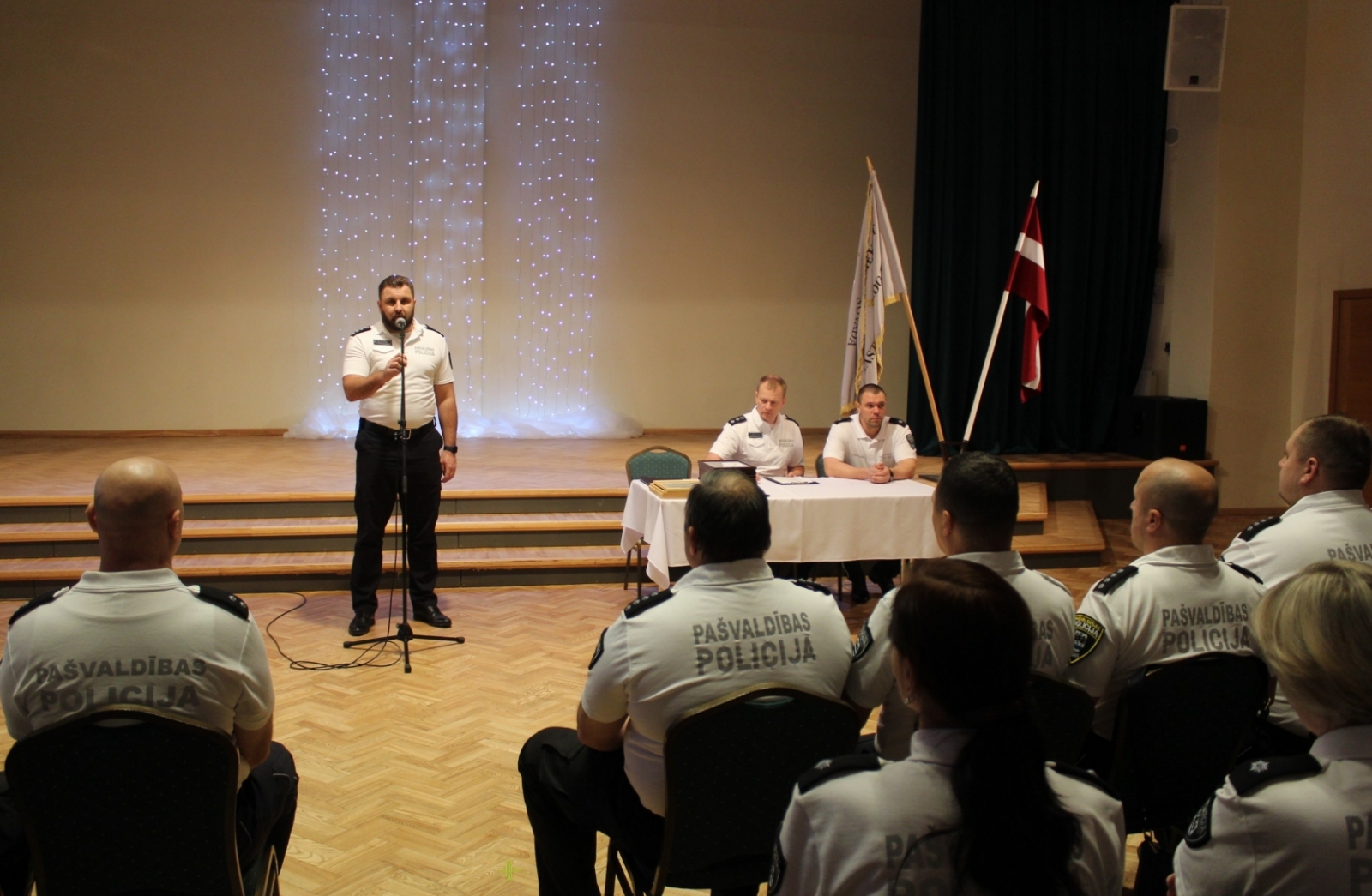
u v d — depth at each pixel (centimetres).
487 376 893
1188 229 776
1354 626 107
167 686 169
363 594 448
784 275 924
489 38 868
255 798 193
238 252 849
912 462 469
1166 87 711
